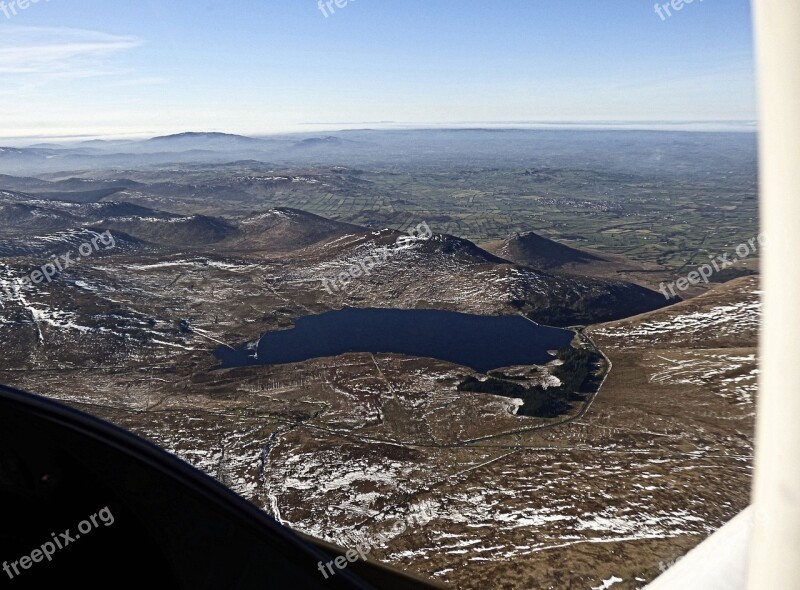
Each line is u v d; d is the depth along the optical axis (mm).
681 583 4441
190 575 4668
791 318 3109
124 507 4660
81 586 4457
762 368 3424
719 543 4633
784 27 2855
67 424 4617
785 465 3195
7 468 4492
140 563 4633
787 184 2990
